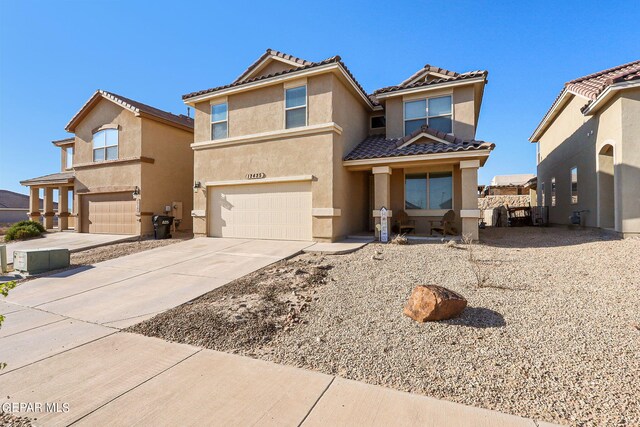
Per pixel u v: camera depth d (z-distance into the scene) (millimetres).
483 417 2924
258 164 13148
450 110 13430
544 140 19812
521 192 30953
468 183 11062
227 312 5617
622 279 6223
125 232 16641
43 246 13852
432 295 4848
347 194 13336
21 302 6688
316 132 12094
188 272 8547
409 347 4184
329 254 9844
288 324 5078
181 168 18422
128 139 16688
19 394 3449
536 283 6246
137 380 3691
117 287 7535
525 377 3449
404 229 13984
